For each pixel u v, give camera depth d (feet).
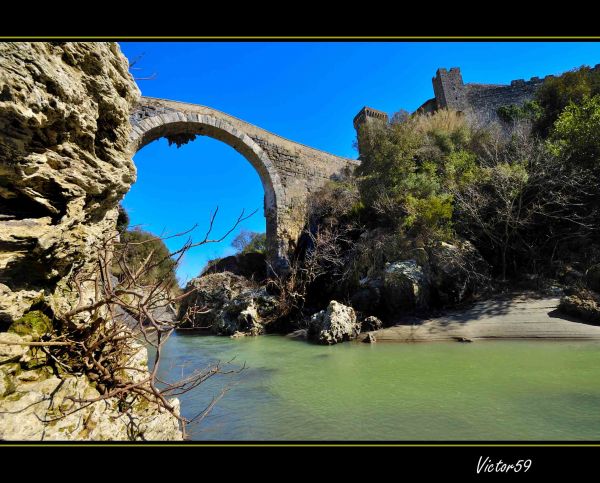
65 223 9.86
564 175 45.80
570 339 29.07
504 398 16.31
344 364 26.76
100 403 9.57
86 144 10.68
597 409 14.43
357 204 62.28
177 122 60.49
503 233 48.16
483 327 34.68
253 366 28.02
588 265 41.88
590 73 71.36
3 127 7.76
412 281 43.39
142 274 13.29
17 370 8.27
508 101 104.37
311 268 57.31
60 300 10.81
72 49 9.57
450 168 57.31
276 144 73.10
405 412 15.37
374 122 73.97
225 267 90.99
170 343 47.80
